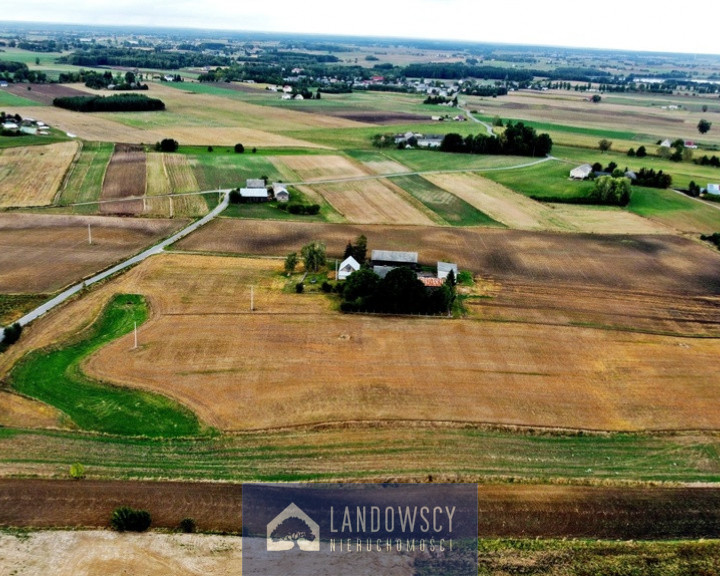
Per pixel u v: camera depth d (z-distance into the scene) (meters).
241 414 49.75
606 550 37.84
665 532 39.69
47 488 40.88
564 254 92.94
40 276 74.50
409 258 83.00
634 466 45.97
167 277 76.12
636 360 61.28
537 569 36.09
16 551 35.41
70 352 58.66
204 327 63.66
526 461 45.84
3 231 89.81
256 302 70.19
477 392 54.19
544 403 53.09
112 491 40.91
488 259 89.12
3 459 43.44
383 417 50.03
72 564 34.81
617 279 83.88
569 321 69.69
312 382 54.44
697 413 52.97
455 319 68.50
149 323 64.06
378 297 68.69
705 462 46.88
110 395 51.78
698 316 73.06
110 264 79.31
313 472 43.59
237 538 37.34
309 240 93.06
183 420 48.91
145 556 35.59
